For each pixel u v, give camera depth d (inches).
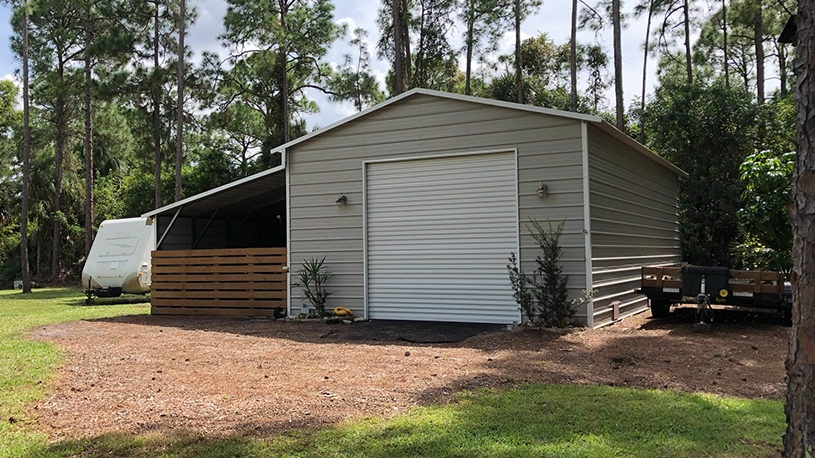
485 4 911.0
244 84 986.7
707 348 273.0
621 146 406.9
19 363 263.7
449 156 378.6
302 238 423.2
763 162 334.0
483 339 308.2
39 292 896.3
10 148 1166.3
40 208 1166.3
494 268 366.0
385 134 398.9
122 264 642.2
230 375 232.7
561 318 331.6
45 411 187.0
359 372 231.9
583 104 1018.1
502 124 362.9
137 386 217.3
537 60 1221.1
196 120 979.3
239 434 160.4
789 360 94.6
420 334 331.0
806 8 93.2
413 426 162.2
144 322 425.1
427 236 386.6
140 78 909.2
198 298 469.7
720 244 612.4
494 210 366.9
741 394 194.9
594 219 346.9
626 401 182.7
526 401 184.7
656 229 499.5
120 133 1074.1
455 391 199.0
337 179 413.1
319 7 936.9
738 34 971.3
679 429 156.5
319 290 410.0
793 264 94.5
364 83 969.5
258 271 447.2
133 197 1128.2
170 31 933.8
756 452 139.7
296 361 258.7
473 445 147.1
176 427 168.1
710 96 642.8
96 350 298.2
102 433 164.2
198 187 1056.2
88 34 982.4
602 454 139.3
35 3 903.7
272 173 446.6
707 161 637.9
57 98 1040.2
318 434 157.9
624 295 401.1
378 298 398.9
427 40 991.0
